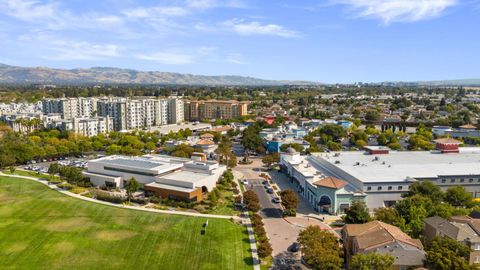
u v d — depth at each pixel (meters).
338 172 129.62
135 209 109.69
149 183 125.81
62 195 122.81
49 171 144.50
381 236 71.50
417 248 68.69
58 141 197.88
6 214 104.50
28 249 83.25
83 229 94.31
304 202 120.88
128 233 92.12
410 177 115.81
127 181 132.88
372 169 126.94
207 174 132.38
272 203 120.00
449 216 87.94
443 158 144.88
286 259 79.75
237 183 143.88
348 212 91.12
